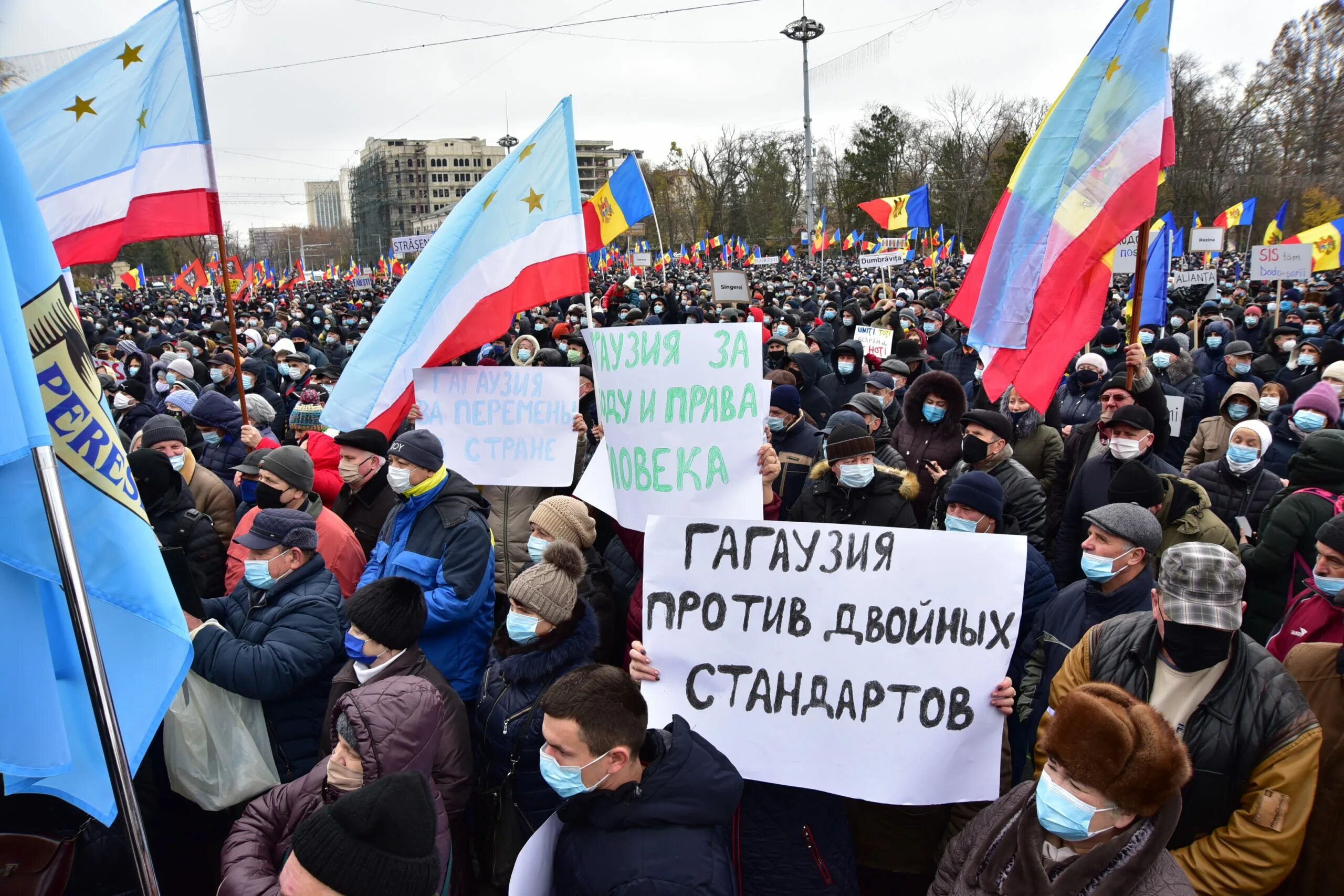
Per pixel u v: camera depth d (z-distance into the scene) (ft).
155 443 17.15
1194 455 22.56
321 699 11.50
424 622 10.40
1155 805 6.34
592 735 7.45
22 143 13.64
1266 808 7.98
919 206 62.03
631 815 7.52
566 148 17.61
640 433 11.82
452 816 10.02
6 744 6.15
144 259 212.02
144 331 70.79
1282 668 8.45
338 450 19.25
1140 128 14.79
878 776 9.28
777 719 9.50
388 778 6.27
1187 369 29.43
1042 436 20.21
